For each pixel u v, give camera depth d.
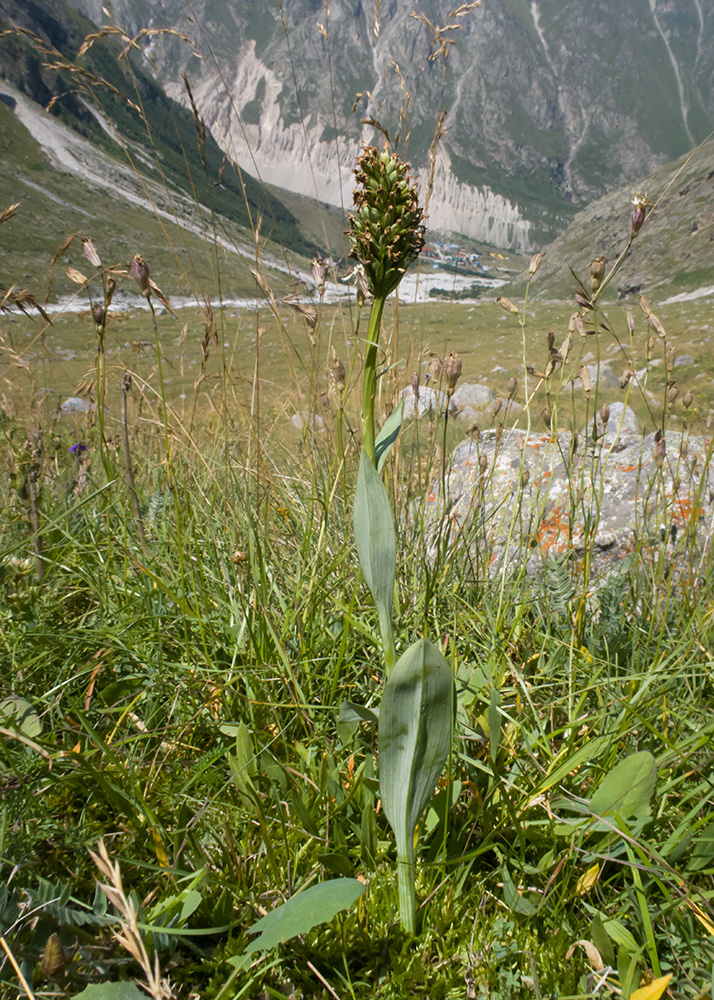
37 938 1.09
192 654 1.90
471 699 1.73
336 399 2.48
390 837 1.47
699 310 49.25
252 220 2.43
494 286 131.38
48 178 117.88
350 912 1.24
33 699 1.64
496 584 2.46
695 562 2.69
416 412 2.27
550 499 3.41
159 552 2.29
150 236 108.56
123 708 1.70
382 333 2.14
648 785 1.35
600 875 1.38
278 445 3.27
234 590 2.03
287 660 1.69
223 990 1.03
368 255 1.14
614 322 37.53
